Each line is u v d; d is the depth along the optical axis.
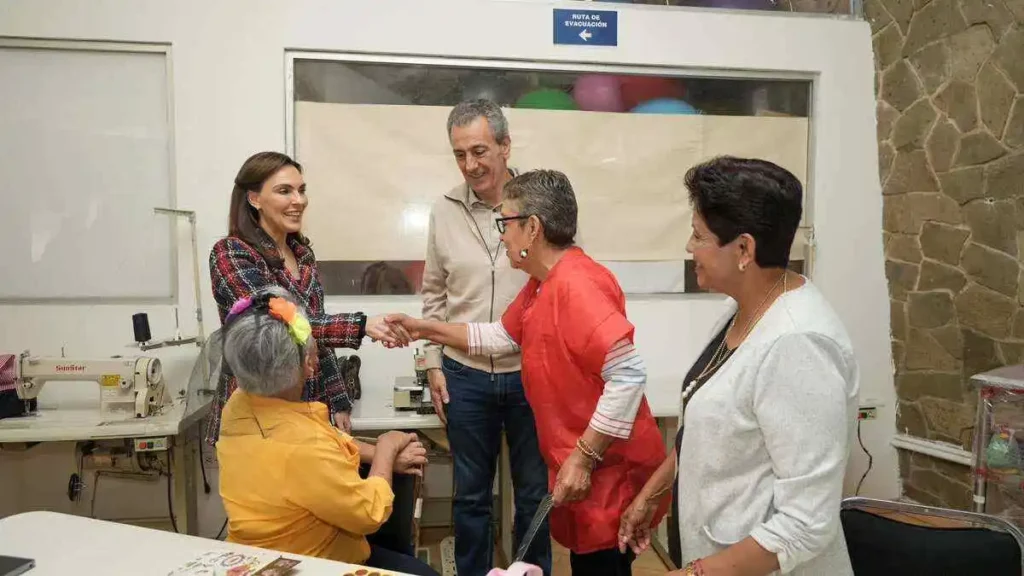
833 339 0.94
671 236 2.90
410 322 1.81
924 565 1.14
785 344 0.94
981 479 2.08
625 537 1.37
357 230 2.69
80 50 2.49
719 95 2.89
